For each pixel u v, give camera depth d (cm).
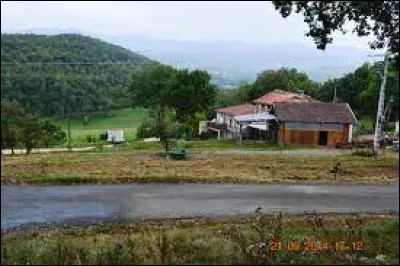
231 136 6266
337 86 7431
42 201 1884
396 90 5362
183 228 1553
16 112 3816
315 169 2775
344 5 1420
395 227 1440
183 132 6169
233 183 2267
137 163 2895
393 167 2892
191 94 7288
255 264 1105
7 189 2059
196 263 1109
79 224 1616
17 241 1379
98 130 7581
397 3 1371
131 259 1129
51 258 1155
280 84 8388
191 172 2528
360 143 4866
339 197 2045
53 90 6116
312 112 5125
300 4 1423
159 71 8206
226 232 1430
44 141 4553
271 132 5294
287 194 2073
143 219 1681
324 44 1496
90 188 2123
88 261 1120
